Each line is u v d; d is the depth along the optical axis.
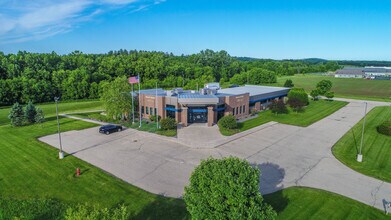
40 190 23.19
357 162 29.95
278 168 28.28
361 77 166.88
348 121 51.09
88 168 27.84
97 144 36.03
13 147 34.97
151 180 25.09
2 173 26.72
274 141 37.78
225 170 14.73
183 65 137.75
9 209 20.27
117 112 48.44
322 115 56.84
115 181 24.86
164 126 42.00
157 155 31.73
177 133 41.22
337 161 30.42
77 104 78.69
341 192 23.09
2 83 75.94
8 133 42.31
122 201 21.33
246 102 55.41
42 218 19.17
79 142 37.03
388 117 54.59
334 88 115.19
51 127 46.25
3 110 68.56
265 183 24.73
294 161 30.31
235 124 42.44
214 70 146.12
